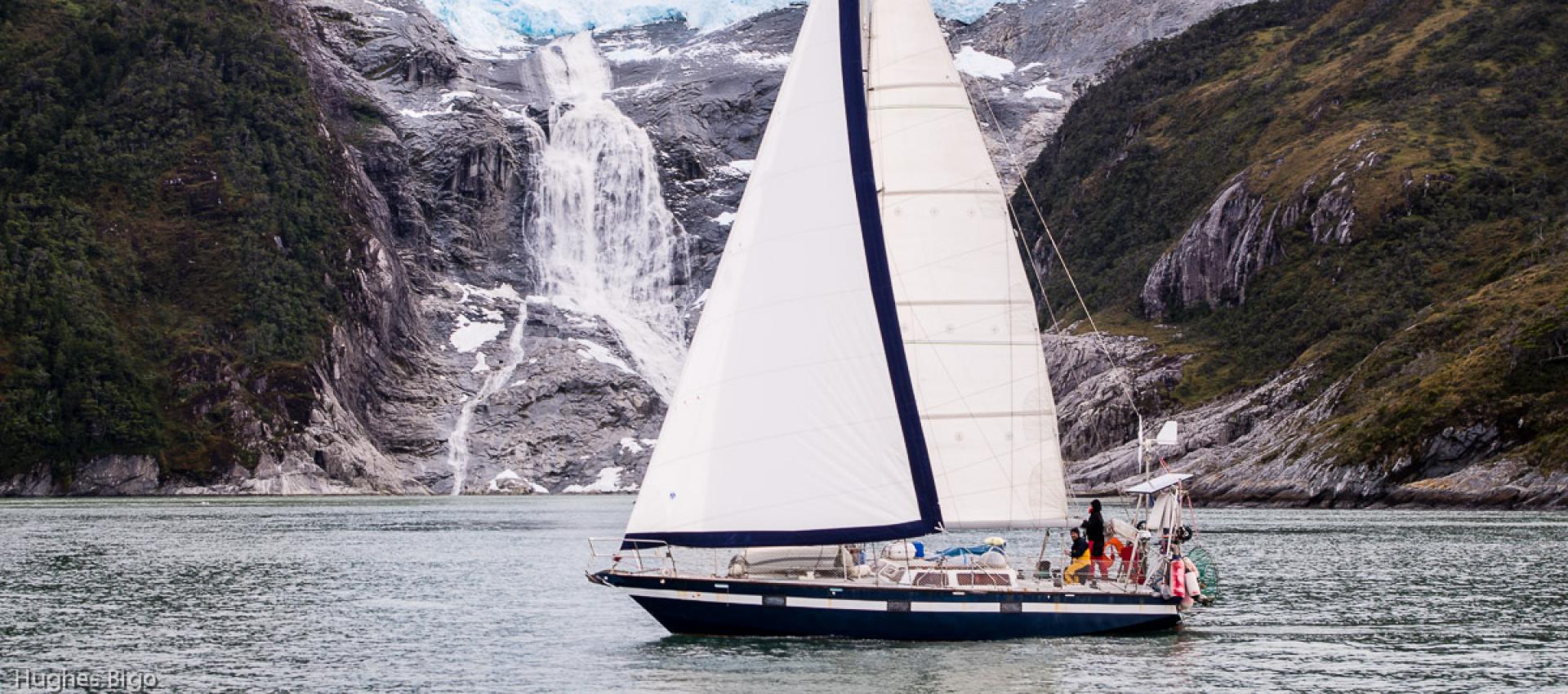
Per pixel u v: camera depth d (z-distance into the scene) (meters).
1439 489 174.75
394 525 162.38
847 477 50.44
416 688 51.41
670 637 62.25
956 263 52.53
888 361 50.47
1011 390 52.50
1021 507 52.31
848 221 51.09
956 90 52.72
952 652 54.00
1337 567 93.50
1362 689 49.97
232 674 54.44
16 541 125.94
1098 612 56.25
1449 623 66.19
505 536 139.75
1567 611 70.62
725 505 51.09
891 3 52.84
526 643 62.12
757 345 51.38
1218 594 77.69
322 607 75.38
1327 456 194.00
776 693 47.59
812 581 54.19
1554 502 163.00
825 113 51.69
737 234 52.31
